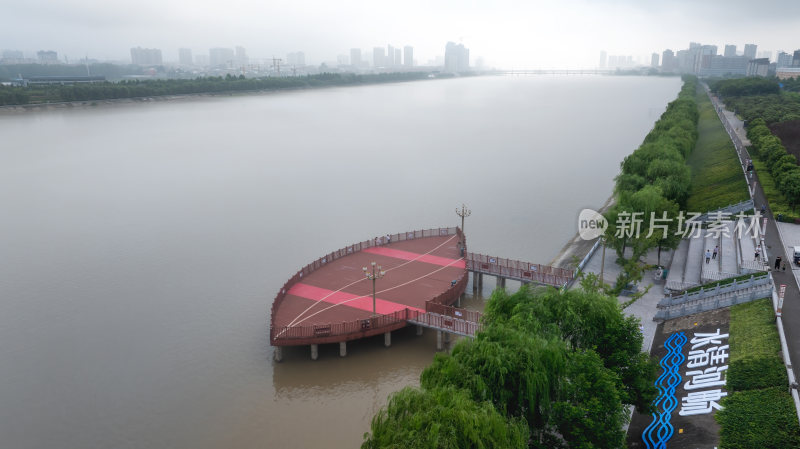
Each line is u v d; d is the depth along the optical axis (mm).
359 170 154125
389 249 82188
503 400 34344
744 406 40219
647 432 42188
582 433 34156
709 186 111188
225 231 102812
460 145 195125
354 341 63250
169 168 156500
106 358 61031
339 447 47812
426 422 28469
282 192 130625
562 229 101562
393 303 65562
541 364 35156
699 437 39500
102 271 84500
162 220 109312
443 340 61625
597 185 134625
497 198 123438
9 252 92000
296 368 58875
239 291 77125
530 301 43875
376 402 53781
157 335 65625
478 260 76375
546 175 145750
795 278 59094
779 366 42812
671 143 107375
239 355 61375
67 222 108000
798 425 36188
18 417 51719
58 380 57219
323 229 103688
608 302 42750
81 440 48844
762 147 116938
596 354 37750
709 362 47844
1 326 67875
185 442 48500
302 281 71375
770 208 85125
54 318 69875
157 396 54656
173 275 82750
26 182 139125
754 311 52219
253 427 50375
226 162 165375
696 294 60500
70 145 191000
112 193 129375
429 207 117188
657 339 55844
